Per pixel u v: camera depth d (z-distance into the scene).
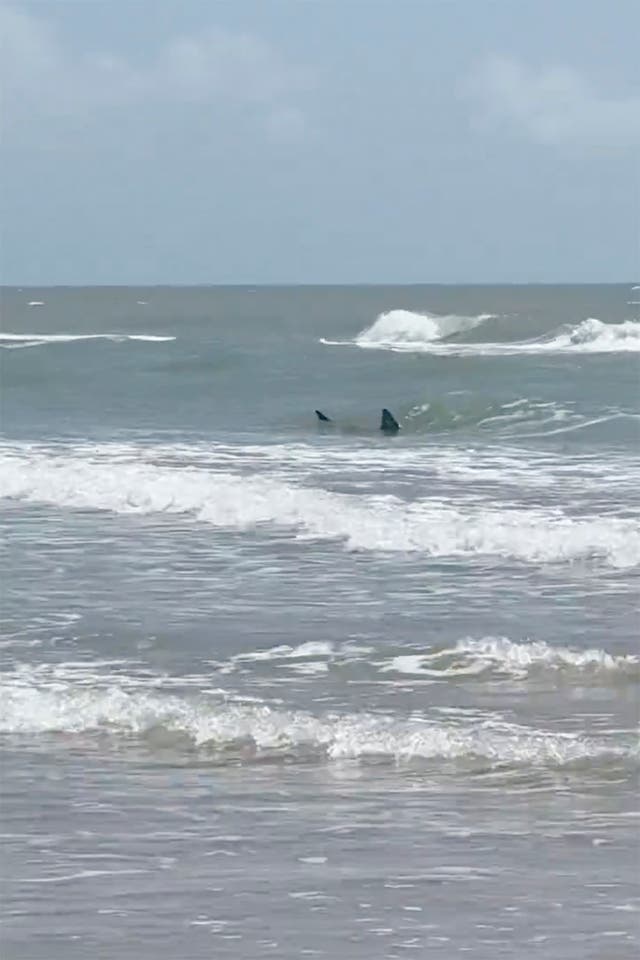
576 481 65.75
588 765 26.58
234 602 41.62
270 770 26.45
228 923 18.98
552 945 18.19
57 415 100.12
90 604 41.34
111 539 52.34
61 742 28.34
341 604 41.38
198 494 60.03
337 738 28.16
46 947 18.22
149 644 36.50
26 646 36.28
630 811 23.84
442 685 32.66
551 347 175.38
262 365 144.38
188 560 48.22
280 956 17.91
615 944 18.19
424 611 40.44
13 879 20.66
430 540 51.12
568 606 41.12
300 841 22.39
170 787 25.38
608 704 30.98
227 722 29.11
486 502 59.25
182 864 21.30
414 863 21.33
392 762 26.95
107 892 20.12
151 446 80.25
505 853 21.75
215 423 94.75
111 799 24.66
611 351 167.00
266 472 69.31
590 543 49.88
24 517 57.44
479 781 25.70
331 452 78.50
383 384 123.06
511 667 34.16
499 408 96.44
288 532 53.62
